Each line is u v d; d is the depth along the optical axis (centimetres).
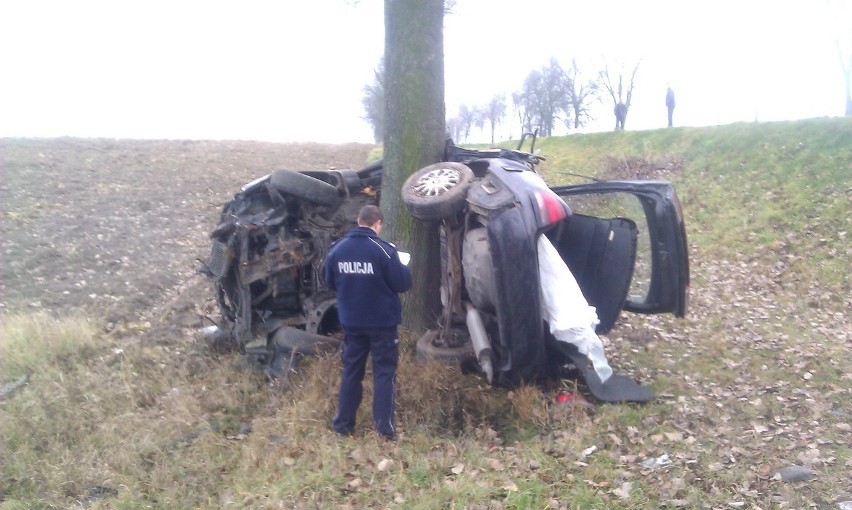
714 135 1712
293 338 614
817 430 488
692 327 809
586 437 471
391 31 656
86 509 419
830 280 1012
